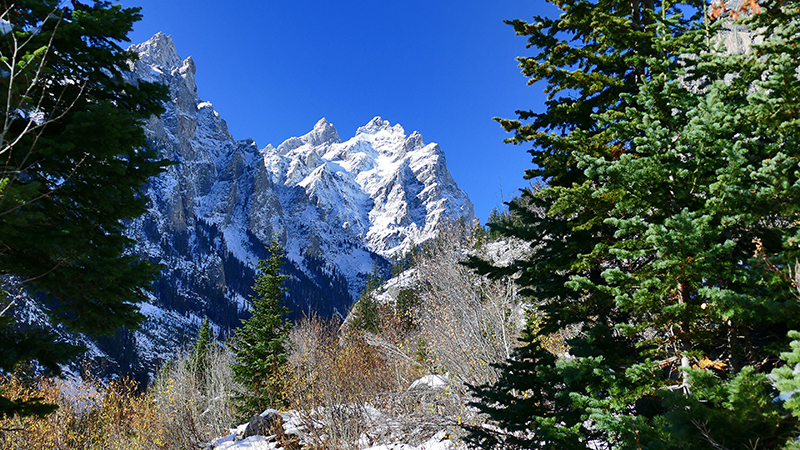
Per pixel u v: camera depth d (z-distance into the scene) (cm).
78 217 754
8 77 554
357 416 1243
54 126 724
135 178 755
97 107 646
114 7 763
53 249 641
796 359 344
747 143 509
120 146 727
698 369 409
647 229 533
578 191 604
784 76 458
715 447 384
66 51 733
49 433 1512
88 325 750
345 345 1695
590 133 757
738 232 551
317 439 1229
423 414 1062
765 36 568
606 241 656
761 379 356
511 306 1409
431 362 1492
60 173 720
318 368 1492
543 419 551
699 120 491
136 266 723
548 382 656
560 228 736
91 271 658
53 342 671
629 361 562
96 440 1784
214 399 2175
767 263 452
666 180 532
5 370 617
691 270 477
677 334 524
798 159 468
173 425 1794
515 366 715
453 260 1532
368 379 1457
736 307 443
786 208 454
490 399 713
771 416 363
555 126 804
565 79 755
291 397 1563
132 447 1845
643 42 686
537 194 671
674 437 398
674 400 400
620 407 489
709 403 439
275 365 1923
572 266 662
